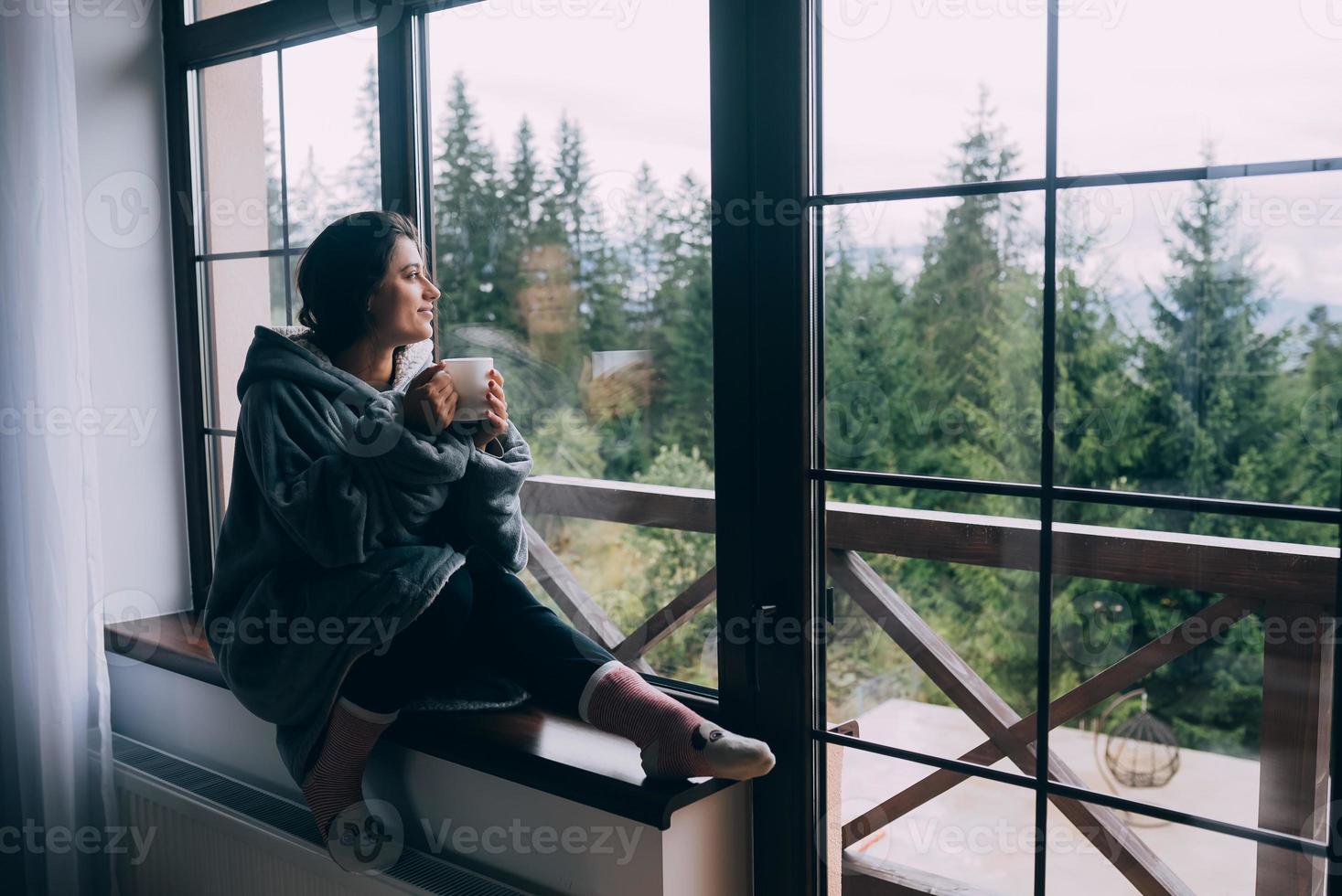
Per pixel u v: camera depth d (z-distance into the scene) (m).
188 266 2.53
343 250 1.83
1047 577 1.43
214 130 2.45
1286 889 1.30
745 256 1.63
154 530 2.57
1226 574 1.30
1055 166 1.37
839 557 1.62
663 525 1.93
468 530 1.81
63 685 2.24
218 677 2.15
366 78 2.16
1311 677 1.26
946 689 1.54
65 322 2.20
